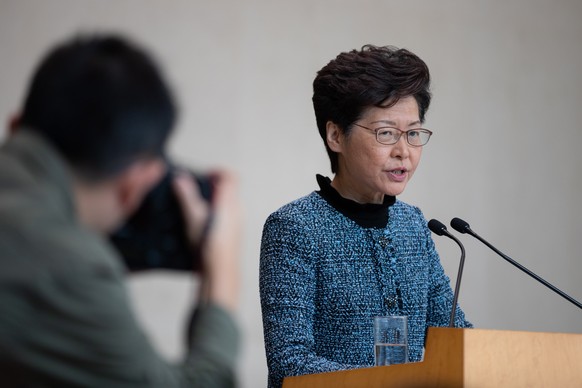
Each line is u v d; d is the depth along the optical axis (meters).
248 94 13.26
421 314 6.20
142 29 12.82
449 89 14.45
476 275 14.40
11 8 12.40
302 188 13.44
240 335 2.71
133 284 12.49
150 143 2.60
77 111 2.54
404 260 6.21
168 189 2.74
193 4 13.06
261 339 13.06
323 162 13.55
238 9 13.27
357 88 5.98
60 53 2.63
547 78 15.00
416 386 4.17
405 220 6.38
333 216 6.10
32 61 12.42
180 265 2.78
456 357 4.07
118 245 2.74
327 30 13.68
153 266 2.78
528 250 14.73
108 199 2.64
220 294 2.71
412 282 6.19
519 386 4.07
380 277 6.05
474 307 14.34
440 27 14.40
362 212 6.15
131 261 2.77
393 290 6.07
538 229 14.81
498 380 4.04
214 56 13.12
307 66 13.55
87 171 2.56
